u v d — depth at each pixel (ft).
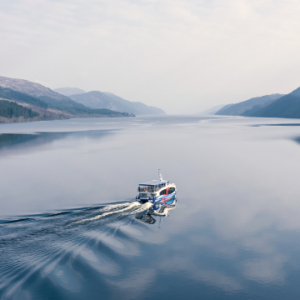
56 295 71.46
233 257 96.32
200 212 140.56
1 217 126.93
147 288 78.18
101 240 100.53
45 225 111.75
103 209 134.62
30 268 80.84
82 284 77.05
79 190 180.55
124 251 95.76
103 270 83.97
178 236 111.45
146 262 90.89
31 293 71.61
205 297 75.56
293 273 87.20
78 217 122.42
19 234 102.32
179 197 167.02
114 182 201.57
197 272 86.79
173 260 93.04
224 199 162.61
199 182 202.69
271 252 100.12
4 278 76.33
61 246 94.17
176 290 77.87
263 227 122.01
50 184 197.57
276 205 152.05
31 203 153.69
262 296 76.43
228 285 80.89
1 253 88.58
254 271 88.02
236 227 121.70
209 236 112.27
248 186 192.03
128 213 129.39
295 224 125.59
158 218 131.44
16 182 203.82
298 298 75.77
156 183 157.07
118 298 73.51
